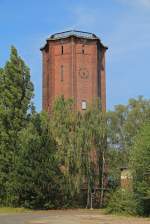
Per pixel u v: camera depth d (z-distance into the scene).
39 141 77.12
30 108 83.62
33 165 76.38
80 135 80.69
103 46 118.62
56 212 70.06
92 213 65.81
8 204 78.19
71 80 111.00
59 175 78.25
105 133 83.88
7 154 79.31
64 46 113.06
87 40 113.69
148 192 55.44
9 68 84.25
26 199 77.00
